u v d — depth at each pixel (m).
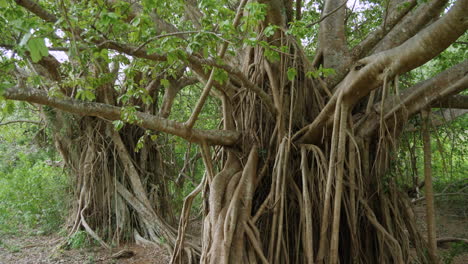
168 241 9.59
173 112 14.05
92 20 4.32
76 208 10.82
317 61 7.65
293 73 5.04
